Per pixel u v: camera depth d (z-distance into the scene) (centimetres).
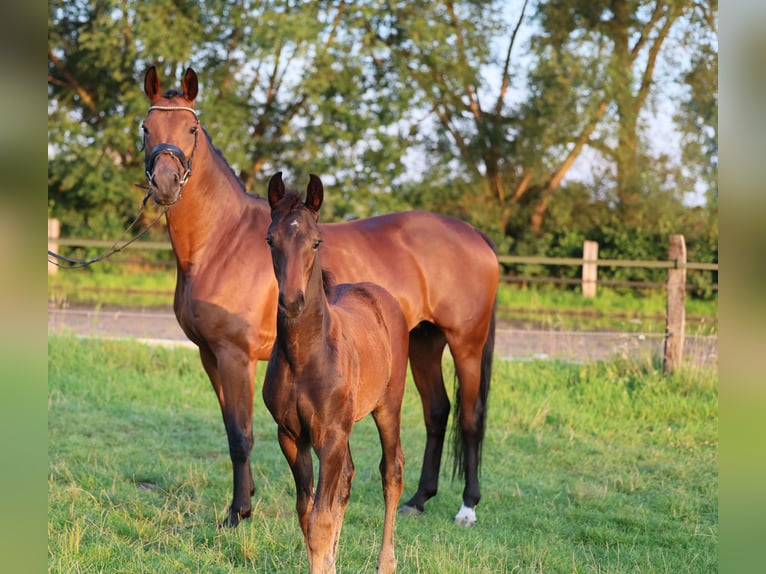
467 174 1884
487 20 1839
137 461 548
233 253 461
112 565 364
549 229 1884
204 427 655
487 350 518
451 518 482
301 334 314
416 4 1742
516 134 1852
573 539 440
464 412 499
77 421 642
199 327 457
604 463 588
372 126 1670
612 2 1802
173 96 444
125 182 1670
